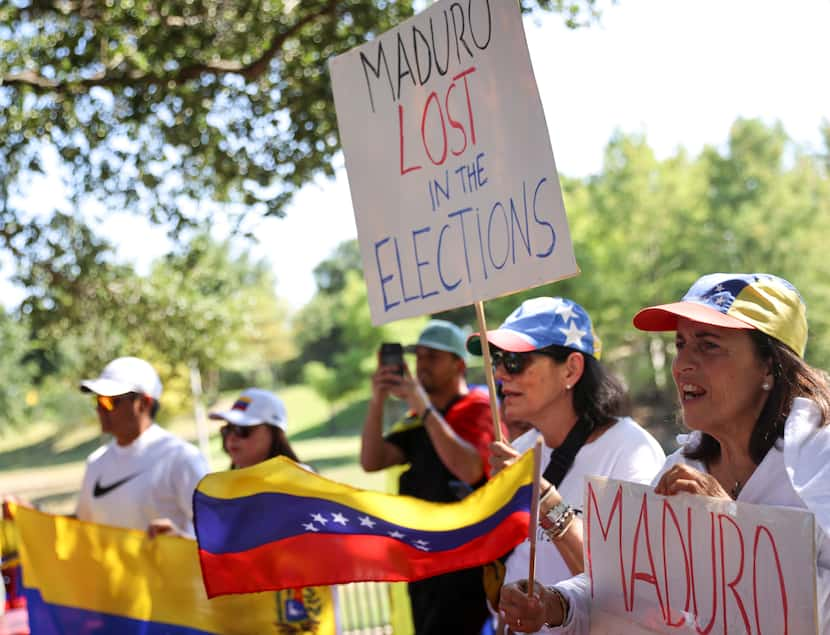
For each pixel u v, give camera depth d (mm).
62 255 10422
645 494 2705
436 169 3314
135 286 11969
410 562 3291
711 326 2627
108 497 5324
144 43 9250
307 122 9500
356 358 48219
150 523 4973
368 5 9195
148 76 9438
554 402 3568
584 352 3570
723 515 2486
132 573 4656
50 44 9789
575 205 36344
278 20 9680
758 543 2408
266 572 3307
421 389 5504
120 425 5328
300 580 3287
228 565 3318
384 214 3502
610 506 2818
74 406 66688
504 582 3719
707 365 2619
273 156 9805
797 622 2326
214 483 3387
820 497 2395
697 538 2551
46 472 57000
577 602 2881
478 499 3291
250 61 9773
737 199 38500
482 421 5508
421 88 3348
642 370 35406
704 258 35969
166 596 4633
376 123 3523
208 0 9422
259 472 3393
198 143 9859
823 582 2432
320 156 9555
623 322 35312
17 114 9602
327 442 62094
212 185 10391
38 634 4648
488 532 3236
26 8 9648
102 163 10070
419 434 5715
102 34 9438
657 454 3523
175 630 4594
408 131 3406
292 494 3359
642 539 2707
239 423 5152
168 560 4660
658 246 36125
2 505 5070
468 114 3186
